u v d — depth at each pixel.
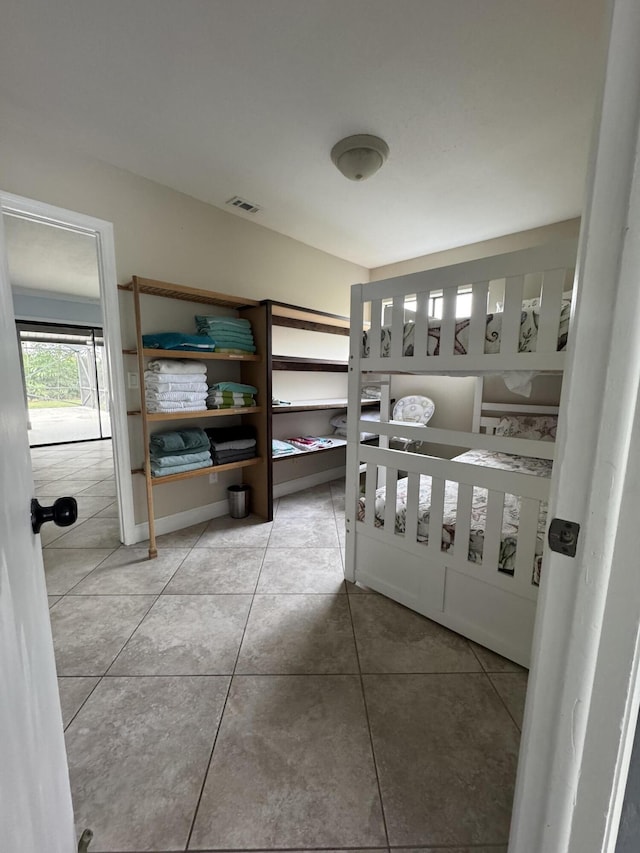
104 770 1.06
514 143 1.92
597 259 0.44
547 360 1.28
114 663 1.46
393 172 2.20
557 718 0.53
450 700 1.31
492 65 1.44
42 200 1.93
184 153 2.04
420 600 1.76
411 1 1.20
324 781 1.04
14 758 0.49
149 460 2.27
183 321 2.61
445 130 1.82
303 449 3.16
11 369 0.60
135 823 0.94
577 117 1.72
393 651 1.54
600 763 0.50
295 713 1.25
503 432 2.94
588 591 0.48
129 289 2.29
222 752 1.12
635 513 0.44
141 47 1.37
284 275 3.23
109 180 2.15
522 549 1.42
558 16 1.23
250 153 2.03
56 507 0.68
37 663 0.62
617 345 0.43
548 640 0.53
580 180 2.27
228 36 1.33
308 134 1.87
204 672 1.42
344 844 0.90
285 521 2.89
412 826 0.94
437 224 2.94
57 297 5.72
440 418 3.71
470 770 1.07
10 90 1.58
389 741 1.16
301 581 2.05
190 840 0.91
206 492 2.90
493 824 0.95
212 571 2.15
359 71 1.47
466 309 3.55
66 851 0.70
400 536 1.81
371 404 4.16
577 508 0.48
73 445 5.96
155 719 1.22
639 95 0.39
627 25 0.39
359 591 1.97
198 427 2.75
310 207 2.67
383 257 3.77
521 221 2.87
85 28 1.29
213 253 2.71
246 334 2.76
